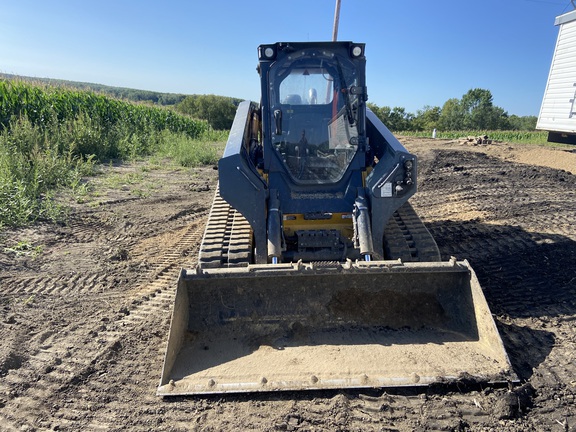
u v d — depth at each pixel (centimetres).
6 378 387
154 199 1005
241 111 634
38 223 794
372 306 426
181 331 397
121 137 1611
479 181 1165
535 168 1338
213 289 414
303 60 486
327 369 366
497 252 662
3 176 869
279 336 412
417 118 8594
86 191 1015
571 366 389
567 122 1560
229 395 353
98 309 511
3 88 1331
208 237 498
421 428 322
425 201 995
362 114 497
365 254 453
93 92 1752
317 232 477
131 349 431
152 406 348
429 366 368
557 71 1612
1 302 522
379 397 350
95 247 707
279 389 348
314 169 503
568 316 482
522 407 338
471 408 339
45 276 596
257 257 460
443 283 423
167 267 635
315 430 322
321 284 420
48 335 455
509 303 515
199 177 1276
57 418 339
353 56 487
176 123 2239
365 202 482
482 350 385
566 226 773
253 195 454
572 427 321
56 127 1313
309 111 497
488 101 8438
